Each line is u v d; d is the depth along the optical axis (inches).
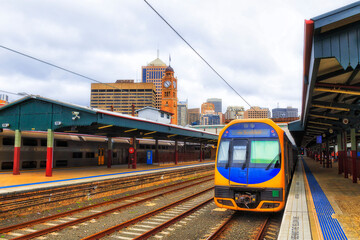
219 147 420.8
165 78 4709.6
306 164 1729.8
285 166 402.9
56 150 993.5
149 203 540.1
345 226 297.6
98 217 419.5
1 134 792.9
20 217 423.8
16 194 427.5
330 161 1416.1
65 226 367.9
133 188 718.5
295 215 346.6
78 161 1085.8
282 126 2279.8
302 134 1246.3
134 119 825.5
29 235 321.1
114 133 984.3
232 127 422.9
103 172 805.2
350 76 409.7
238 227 361.1
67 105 695.1
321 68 376.2
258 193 383.9
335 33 305.9
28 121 748.0
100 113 690.8
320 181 745.6
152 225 374.9
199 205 488.7
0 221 397.7
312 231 280.1
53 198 492.7
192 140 1569.9
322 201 442.9
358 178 780.6
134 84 6417.3
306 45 330.3
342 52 301.9
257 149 398.9
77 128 845.2
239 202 384.5
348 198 471.2
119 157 1337.4
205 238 315.9
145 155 1526.8
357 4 277.9
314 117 782.5
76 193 542.6
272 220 401.1
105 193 617.9
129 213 450.0
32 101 752.3
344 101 625.3
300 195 504.7
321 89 440.8
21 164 863.1
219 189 402.0
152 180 813.2
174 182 930.7
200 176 1167.0
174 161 1405.0
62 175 707.4
